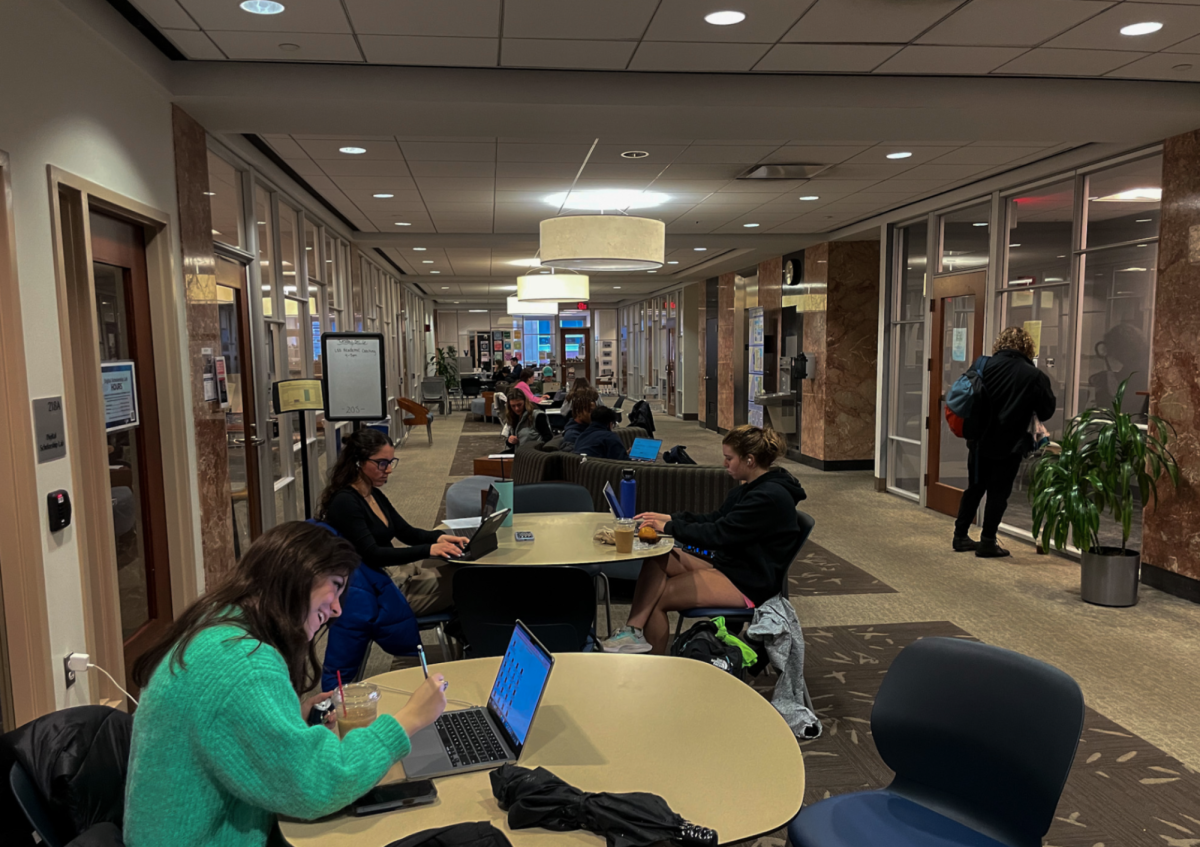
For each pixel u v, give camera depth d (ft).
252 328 18.78
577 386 22.65
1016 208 21.67
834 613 15.79
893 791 6.82
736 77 14.62
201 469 14.19
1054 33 12.53
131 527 12.17
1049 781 5.79
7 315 8.43
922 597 16.80
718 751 5.65
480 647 9.58
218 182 16.71
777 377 38.78
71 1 9.72
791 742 5.79
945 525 23.86
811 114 15.20
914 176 21.90
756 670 10.98
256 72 13.60
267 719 4.36
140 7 11.11
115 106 11.28
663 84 14.56
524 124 15.64
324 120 15.01
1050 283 20.25
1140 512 17.93
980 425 19.56
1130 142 17.16
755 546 11.38
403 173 21.36
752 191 23.95
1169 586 16.63
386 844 4.62
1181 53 13.42
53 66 9.49
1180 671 12.80
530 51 13.17
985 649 6.46
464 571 9.29
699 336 54.13
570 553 11.22
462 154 19.13
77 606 9.65
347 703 5.55
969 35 12.62
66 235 10.14
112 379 11.27
